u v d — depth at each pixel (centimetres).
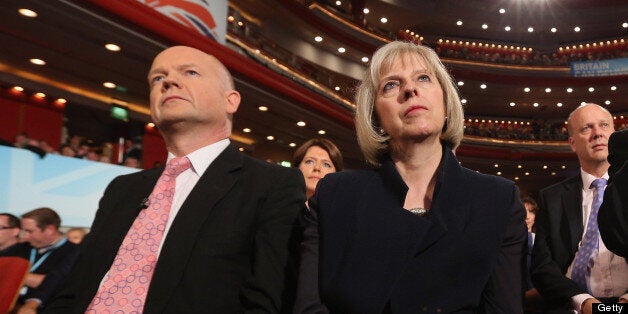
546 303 188
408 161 116
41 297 255
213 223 127
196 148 148
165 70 146
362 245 104
